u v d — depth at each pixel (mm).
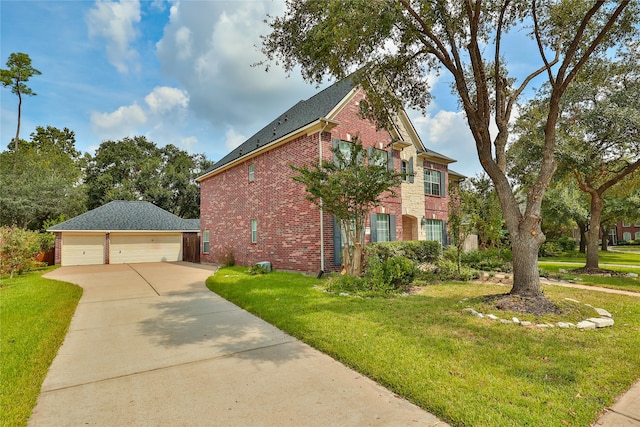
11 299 8898
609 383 3633
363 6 5629
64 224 22047
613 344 4766
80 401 3498
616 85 11195
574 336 5102
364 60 7664
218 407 3336
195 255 23422
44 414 3246
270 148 14781
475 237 20266
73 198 28078
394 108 9578
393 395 3516
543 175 7145
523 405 3182
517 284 7172
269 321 6469
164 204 38344
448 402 3240
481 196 12711
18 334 5664
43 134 42125
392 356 4387
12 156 32125
